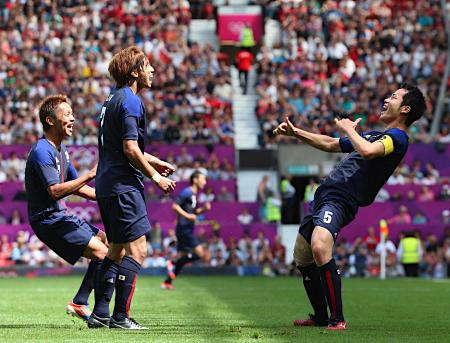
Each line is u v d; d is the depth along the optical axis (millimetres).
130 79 18500
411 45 84562
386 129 19594
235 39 86312
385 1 88812
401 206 62781
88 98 73312
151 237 60406
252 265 60312
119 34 83875
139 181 18062
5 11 84250
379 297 34812
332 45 82812
